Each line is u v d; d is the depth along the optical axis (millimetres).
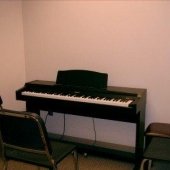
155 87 2982
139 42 2973
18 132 1968
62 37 3336
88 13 3146
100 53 3178
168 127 2525
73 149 2273
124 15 2986
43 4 3352
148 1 2857
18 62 3545
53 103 2887
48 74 3506
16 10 3436
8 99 3492
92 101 2691
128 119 2682
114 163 3037
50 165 2025
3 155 2146
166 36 2854
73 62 3338
